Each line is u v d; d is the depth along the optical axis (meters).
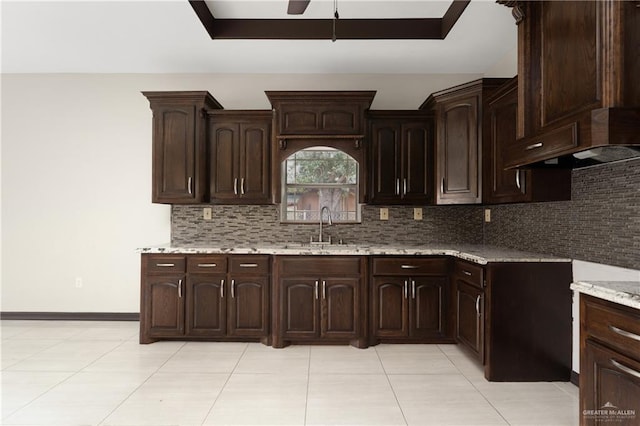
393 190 3.67
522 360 2.67
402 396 2.45
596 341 1.67
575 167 2.54
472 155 3.30
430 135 3.67
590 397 1.69
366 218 4.02
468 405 2.34
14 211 4.12
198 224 4.07
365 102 3.54
